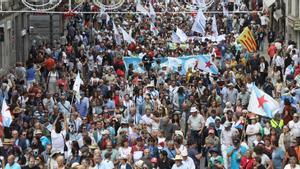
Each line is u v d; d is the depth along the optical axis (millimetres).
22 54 94812
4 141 49188
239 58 80188
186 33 100125
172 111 58062
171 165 46844
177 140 47875
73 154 47031
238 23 107750
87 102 60594
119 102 60688
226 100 62875
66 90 67688
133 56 80188
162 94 62094
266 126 52469
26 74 76125
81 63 80562
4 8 82875
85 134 49812
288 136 50031
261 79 74062
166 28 103812
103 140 49438
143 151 47500
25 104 62000
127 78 74250
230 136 50531
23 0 73750
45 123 53625
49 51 85938
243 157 46125
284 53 82812
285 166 45500
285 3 105125
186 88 65000
